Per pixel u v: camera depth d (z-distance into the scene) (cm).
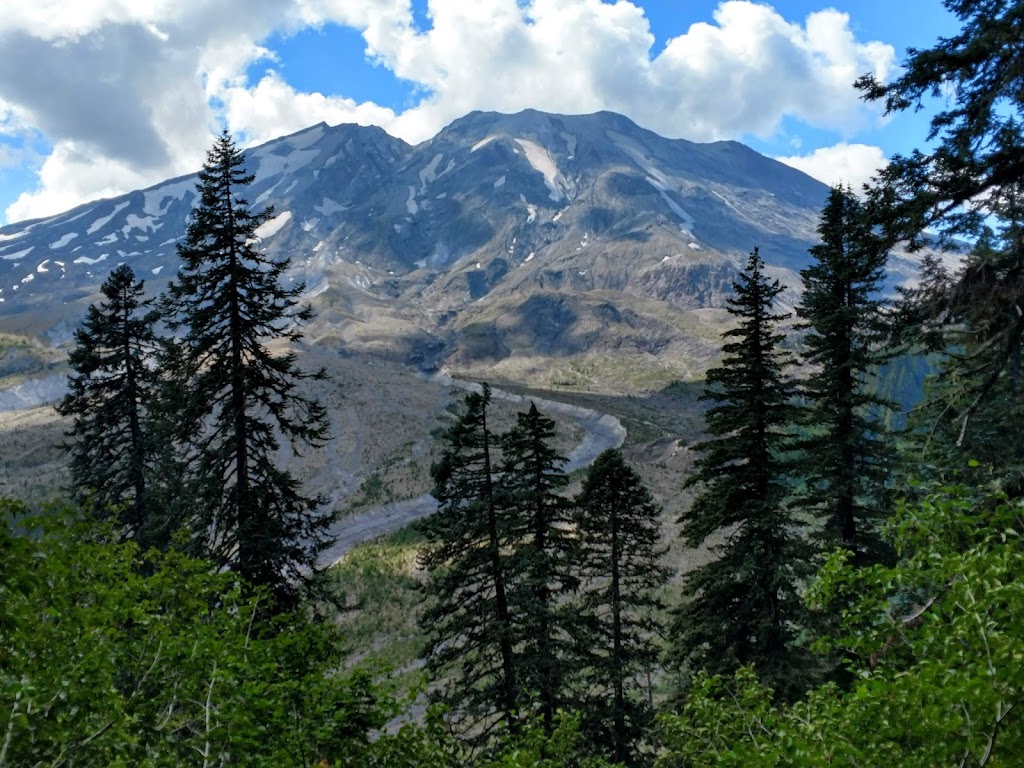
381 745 795
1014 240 1204
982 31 1066
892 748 533
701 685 778
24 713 547
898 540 625
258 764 673
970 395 1488
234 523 1659
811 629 1564
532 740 851
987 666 502
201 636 745
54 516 703
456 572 1816
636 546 2069
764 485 1745
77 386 2284
